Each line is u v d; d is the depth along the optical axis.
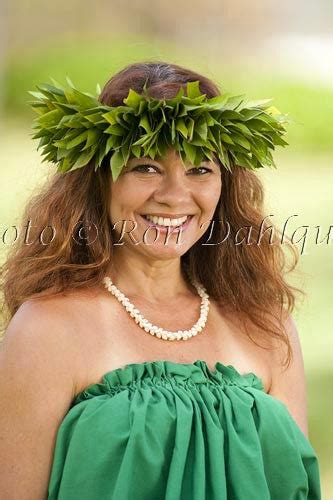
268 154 4.35
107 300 4.25
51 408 3.98
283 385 4.55
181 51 29.62
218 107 4.07
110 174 4.21
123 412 3.94
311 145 19.84
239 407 4.10
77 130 4.09
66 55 23.86
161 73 4.20
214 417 4.05
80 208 4.30
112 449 3.90
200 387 4.11
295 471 4.19
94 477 3.90
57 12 28.45
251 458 4.04
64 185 4.34
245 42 31.16
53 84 4.22
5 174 15.54
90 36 28.92
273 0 31.27
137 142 3.98
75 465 3.91
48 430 3.97
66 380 4.03
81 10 29.38
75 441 3.91
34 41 27.59
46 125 4.12
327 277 11.70
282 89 21.64
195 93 4.08
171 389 4.04
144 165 4.10
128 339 4.20
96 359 4.10
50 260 4.29
